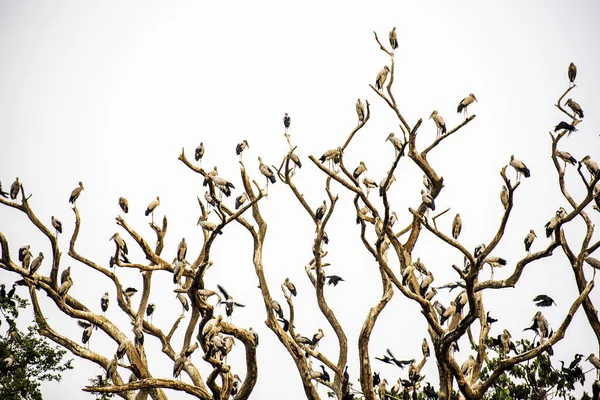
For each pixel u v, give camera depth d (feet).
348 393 227.61
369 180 251.39
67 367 217.15
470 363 228.63
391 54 235.61
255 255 243.81
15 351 211.00
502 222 199.52
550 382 214.28
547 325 213.25
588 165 224.33
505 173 197.98
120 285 248.93
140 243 232.73
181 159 223.10
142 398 229.86
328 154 232.73
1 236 231.50
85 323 237.45
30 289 233.96
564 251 219.61
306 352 239.09
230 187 225.97
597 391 210.79
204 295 200.95
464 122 236.02
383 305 227.61
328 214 233.76
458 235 223.30
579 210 209.77
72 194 245.86
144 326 250.78
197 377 231.09
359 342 225.15
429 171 236.22
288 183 240.12
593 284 207.41
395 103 236.02
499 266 217.77
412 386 230.27
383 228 213.87
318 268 240.94
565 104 229.04
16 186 236.02
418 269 236.02
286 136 241.76
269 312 236.84
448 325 228.22
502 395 212.23
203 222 241.55
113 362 225.97
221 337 199.00
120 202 264.31
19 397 202.28
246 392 209.97
